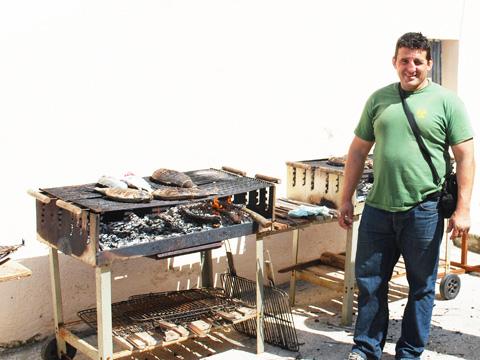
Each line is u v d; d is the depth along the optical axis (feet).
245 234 12.64
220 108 16.01
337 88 18.57
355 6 18.63
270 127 17.11
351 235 14.79
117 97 14.21
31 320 13.61
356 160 12.94
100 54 13.85
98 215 10.46
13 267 10.62
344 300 15.08
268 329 14.29
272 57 16.87
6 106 12.80
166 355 13.43
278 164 17.42
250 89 16.53
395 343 14.16
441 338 14.44
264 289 14.42
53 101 13.35
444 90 11.83
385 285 12.59
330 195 15.37
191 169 15.65
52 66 13.25
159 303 13.65
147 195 11.50
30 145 13.17
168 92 14.99
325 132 18.47
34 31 12.95
